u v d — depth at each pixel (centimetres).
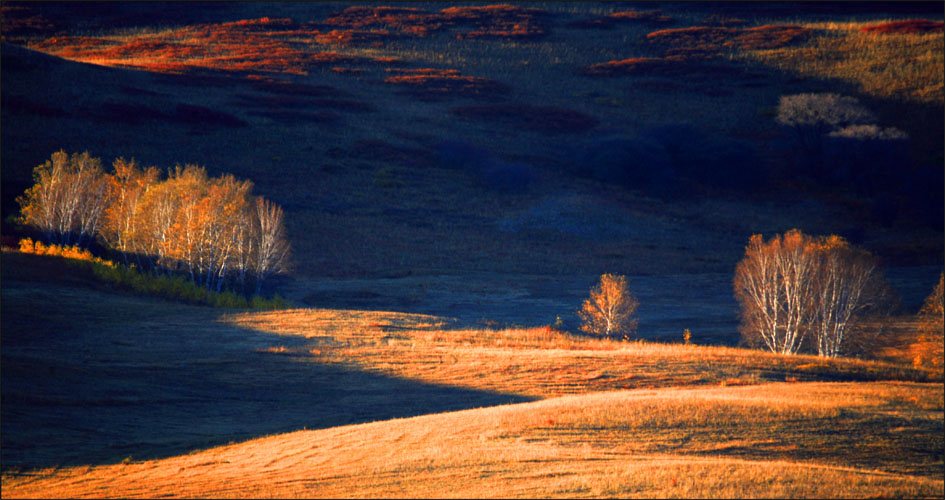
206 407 6469
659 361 8106
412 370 7781
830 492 3672
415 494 3709
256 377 7469
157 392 6769
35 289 10962
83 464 4759
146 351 8288
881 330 12131
